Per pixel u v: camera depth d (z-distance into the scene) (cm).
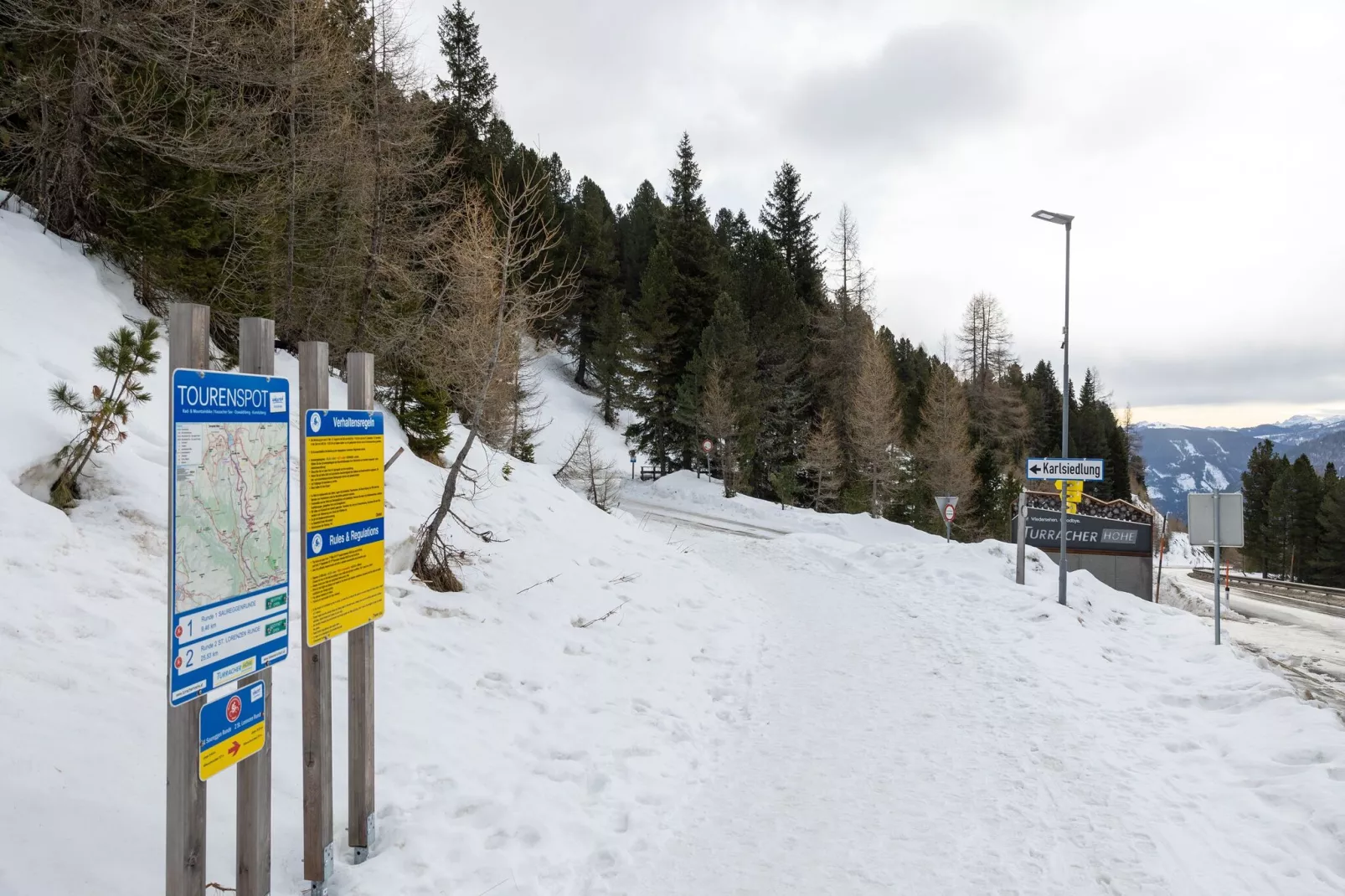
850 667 912
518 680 692
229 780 418
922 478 3850
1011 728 700
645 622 995
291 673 558
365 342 1491
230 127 1228
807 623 1168
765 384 3966
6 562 480
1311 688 982
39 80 988
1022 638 1059
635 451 3975
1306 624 2317
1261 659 1146
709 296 4062
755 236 5359
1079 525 2545
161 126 1071
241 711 297
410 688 598
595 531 1414
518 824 454
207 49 1152
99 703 408
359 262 1563
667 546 1694
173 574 255
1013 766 607
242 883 308
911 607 1284
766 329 3991
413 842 408
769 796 548
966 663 929
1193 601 3186
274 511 320
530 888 395
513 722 607
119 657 458
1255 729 692
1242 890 429
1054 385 9019
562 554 1157
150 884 311
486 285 962
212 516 277
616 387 4478
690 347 4006
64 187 1048
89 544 559
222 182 1260
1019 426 5725
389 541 818
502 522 1176
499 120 3906
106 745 379
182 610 259
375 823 418
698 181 4144
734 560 1862
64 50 1044
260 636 308
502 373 978
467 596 847
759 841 477
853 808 527
